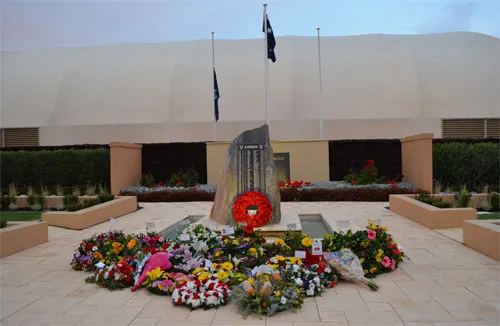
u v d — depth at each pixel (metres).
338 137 19.53
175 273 5.24
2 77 22.11
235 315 4.26
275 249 6.00
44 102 21.05
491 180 14.80
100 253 5.99
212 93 20.36
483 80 20.30
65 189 14.84
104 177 16.47
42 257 6.84
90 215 9.72
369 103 19.91
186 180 16.75
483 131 19.67
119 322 4.12
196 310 4.40
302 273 5.01
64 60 22.73
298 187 14.90
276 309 4.27
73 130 20.36
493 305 4.42
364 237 5.73
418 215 9.41
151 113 20.17
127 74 21.19
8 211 13.00
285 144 16.70
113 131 20.11
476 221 7.12
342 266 5.16
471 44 22.08
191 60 21.67
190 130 19.84
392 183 15.09
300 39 22.98
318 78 20.59
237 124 19.77
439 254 6.58
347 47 22.09
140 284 5.15
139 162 17.53
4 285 5.34
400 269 5.78
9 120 20.98
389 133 19.52
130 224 9.95
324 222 9.91
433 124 19.59
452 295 4.73
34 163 16.36
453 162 14.86
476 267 5.84
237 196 8.45
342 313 4.26
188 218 11.02
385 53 21.48
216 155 17.22
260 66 21.09
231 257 5.62
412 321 4.05
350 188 14.54
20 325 4.11
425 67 20.70
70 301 4.74
